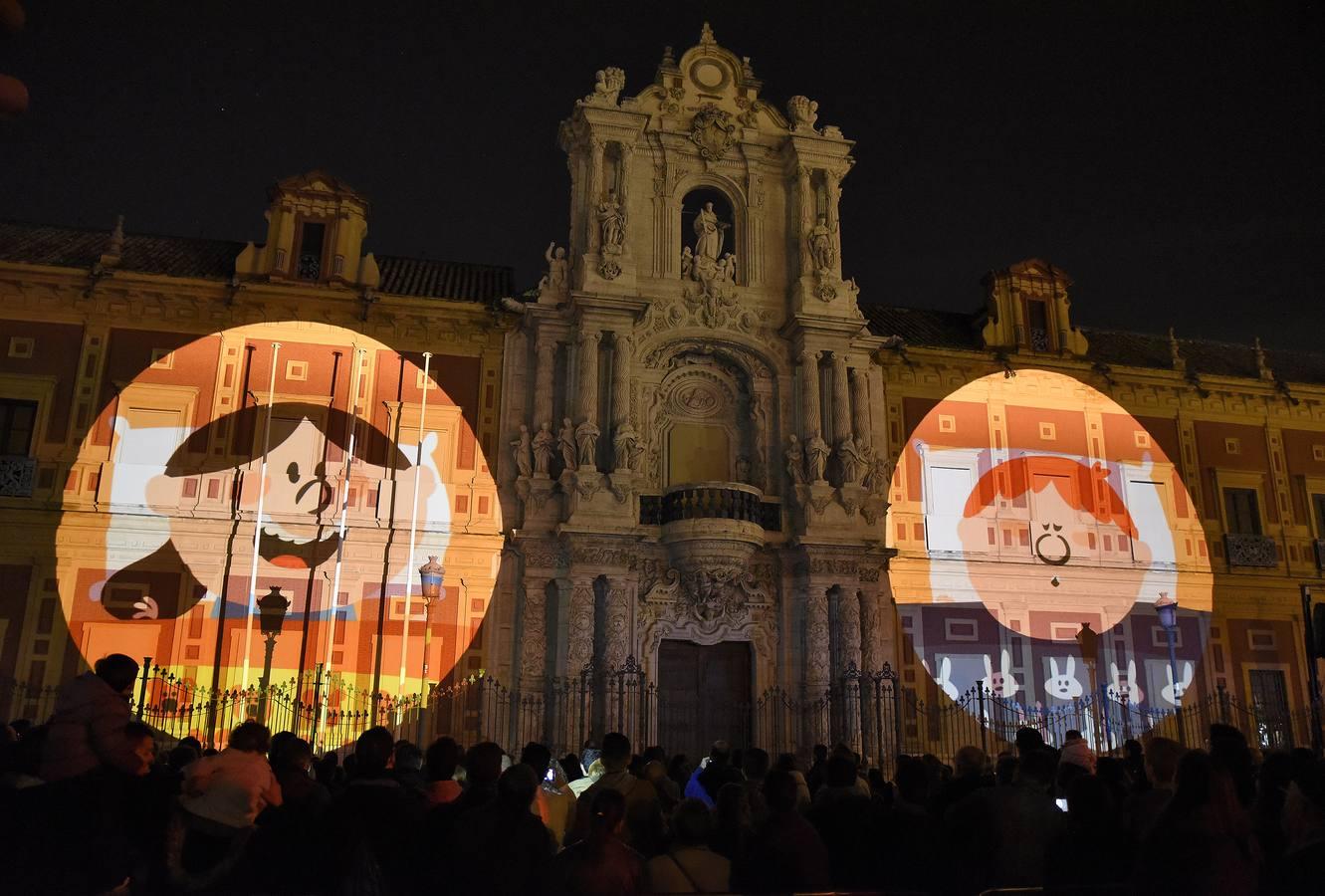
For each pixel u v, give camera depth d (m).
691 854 6.56
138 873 6.70
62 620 23.81
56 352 25.50
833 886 7.22
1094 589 29.80
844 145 30.06
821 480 27.00
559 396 27.22
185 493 25.08
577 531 24.89
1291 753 7.57
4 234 27.72
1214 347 35.75
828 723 25.50
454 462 26.64
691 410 28.58
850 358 28.92
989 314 32.19
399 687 24.81
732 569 25.80
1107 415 31.50
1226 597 30.69
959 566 29.05
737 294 28.84
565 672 24.53
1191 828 5.31
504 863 5.98
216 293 26.33
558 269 27.88
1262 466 32.28
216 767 7.00
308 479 25.72
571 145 29.25
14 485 24.36
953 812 7.07
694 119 29.61
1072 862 6.36
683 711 26.03
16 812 6.32
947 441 30.05
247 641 24.34
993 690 28.31
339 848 6.34
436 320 27.48
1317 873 5.38
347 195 28.03
